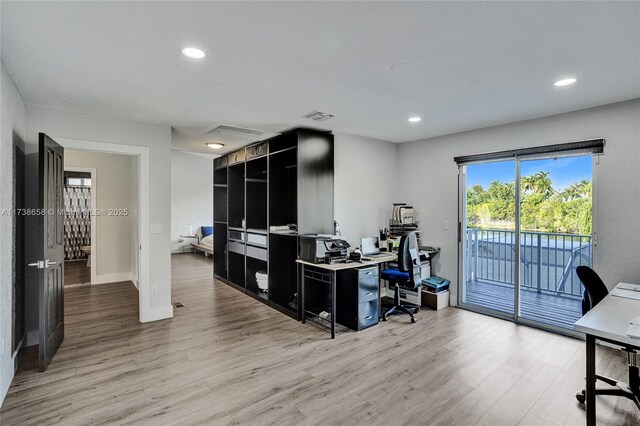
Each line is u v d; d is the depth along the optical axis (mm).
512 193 4125
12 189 2605
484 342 3279
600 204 3246
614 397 2309
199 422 2041
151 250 3865
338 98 3020
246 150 5254
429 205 4785
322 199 4309
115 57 2184
